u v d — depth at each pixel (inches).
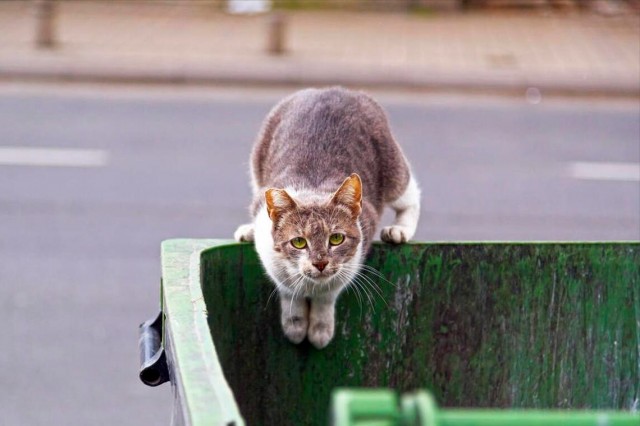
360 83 630.5
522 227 402.3
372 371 181.0
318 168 223.9
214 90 627.2
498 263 177.2
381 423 71.6
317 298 182.9
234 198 427.5
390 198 241.3
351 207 202.1
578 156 506.0
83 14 791.7
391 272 180.2
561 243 175.9
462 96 625.3
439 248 178.1
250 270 178.2
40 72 633.6
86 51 674.8
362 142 233.6
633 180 471.8
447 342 179.6
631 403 177.8
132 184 443.5
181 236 383.9
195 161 479.5
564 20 808.9
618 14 826.8
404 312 180.4
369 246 190.1
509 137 536.1
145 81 634.2
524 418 76.9
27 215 402.6
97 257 364.5
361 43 717.3
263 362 179.5
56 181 446.0
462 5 834.8
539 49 711.1
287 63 649.6
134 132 527.8
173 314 124.0
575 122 569.9
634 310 177.2
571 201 438.9
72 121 547.2
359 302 181.6
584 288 177.0
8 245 373.1
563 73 641.0
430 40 731.4
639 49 718.5
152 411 273.1
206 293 167.0
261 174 245.1
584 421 77.0
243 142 515.2
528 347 178.1
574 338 177.6
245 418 177.8
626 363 177.8
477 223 405.1
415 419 71.2
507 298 177.8
